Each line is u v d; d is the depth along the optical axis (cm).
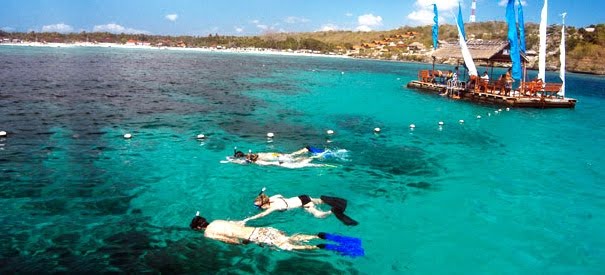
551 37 15538
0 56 7350
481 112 3102
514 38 3447
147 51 15850
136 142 1827
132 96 3225
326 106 3197
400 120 2689
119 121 2252
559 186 1473
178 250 925
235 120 2459
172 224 1050
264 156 1639
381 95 4019
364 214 1167
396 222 1126
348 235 1041
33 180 1298
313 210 1162
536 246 1023
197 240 973
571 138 2325
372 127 2430
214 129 2172
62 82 3881
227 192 1277
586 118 3103
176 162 1554
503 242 1037
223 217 1103
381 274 877
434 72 4647
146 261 874
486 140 2184
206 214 1117
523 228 1120
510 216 1193
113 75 4912
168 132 2048
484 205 1270
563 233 1097
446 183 1458
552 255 982
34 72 4694
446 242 1026
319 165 1594
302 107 3102
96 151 1656
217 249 937
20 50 10656
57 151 1627
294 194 1291
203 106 2919
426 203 1266
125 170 1440
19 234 960
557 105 3522
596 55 13550
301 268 880
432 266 915
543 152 1967
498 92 3700
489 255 972
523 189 1426
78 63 6606
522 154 1916
